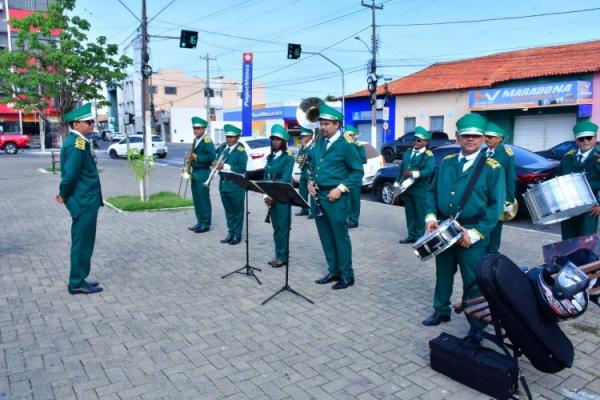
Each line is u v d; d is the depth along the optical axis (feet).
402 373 11.97
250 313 15.74
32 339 13.74
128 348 13.23
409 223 25.17
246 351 13.10
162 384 11.42
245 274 19.85
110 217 31.89
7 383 11.42
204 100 228.02
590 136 18.01
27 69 58.59
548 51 79.61
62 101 59.52
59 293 17.44
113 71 60.03
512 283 9.96
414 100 88.02
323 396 10.97
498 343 10.84
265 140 56.95
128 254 22.77
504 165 18.04
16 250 23.30
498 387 10.74
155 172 66.39
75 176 16.55
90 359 12.60
